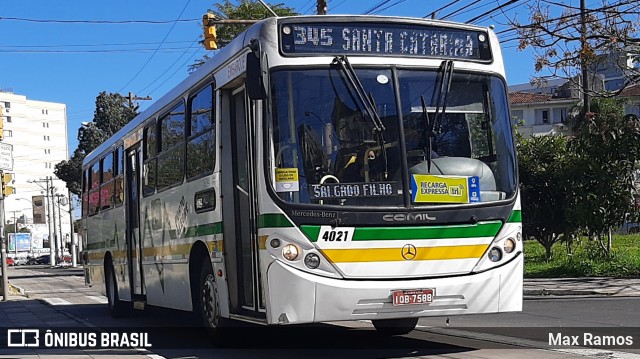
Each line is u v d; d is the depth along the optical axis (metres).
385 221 7.54
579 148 19.66
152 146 12.25
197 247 9.85
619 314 12.23
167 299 11.30
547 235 22.75
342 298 7.33
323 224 7.42
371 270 7.46
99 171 17.00
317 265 7.38
